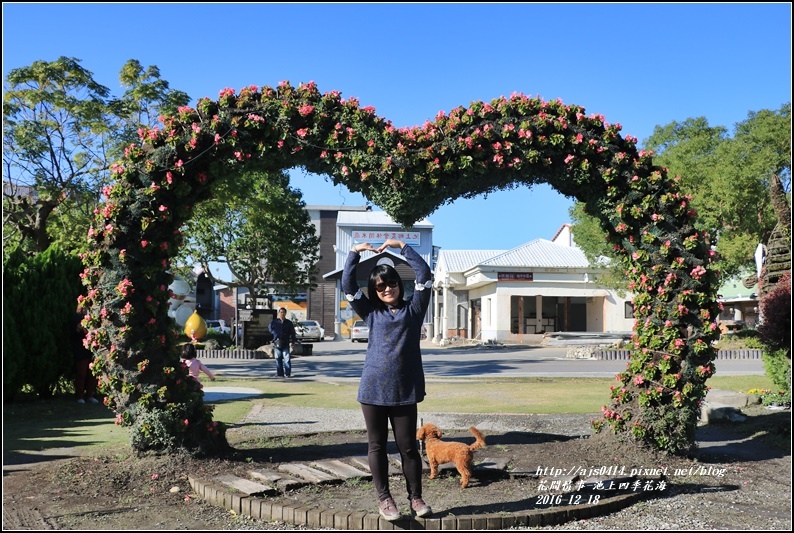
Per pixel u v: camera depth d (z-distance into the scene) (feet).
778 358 35.60
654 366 22.31
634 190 22.59
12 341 37.11
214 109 21.53
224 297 200.54
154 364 21.31
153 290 21.42
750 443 26.09
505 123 21.80
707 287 22.20
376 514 16.05
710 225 86.33
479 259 146.10
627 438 22.56
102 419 32.53
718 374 56.39
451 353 96.32
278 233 90.12
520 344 113.50
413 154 20.92
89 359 39.01
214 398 40.81
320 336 144.97
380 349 15.85
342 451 23.82
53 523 16.39
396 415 15.89
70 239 63.21
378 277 16.08
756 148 88.63
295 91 21.67
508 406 36.88
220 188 60.03
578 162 22.13
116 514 17.13
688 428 22.24
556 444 23.91
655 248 22.47
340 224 158.51
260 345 88.74
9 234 68.59
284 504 16.88
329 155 21.26
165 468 20.38
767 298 30.22
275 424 30.91
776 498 18.70
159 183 21.13
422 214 21.98
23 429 29.53
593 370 64.34
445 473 20.33
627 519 16.88
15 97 60.59
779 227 33.63
